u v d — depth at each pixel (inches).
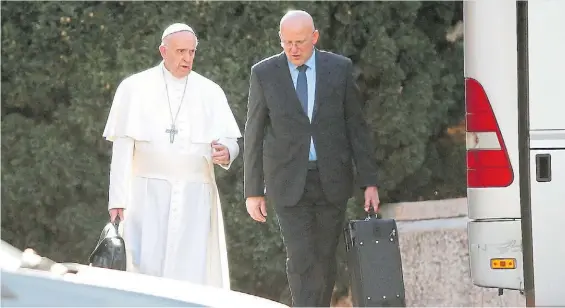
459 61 1817.2
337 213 1309.1
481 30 1295.5
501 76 1290.6
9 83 1672.0
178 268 1322.6
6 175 1662.2
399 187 1823.3
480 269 1299.2
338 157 1298.0
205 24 1662.2
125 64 1651.1
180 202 1325.0
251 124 1311.5
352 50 1748.3
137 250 1322.6
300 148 1290.6
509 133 1289.4
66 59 1662.2
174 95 1337.4
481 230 1298.0
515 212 1289.4
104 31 1659.7
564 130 1266.0
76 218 1664.6
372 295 1245.7
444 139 1838.1
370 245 1253.1
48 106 1676.9
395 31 1772.9
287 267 1317.7
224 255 1359.5
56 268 783.1
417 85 1777.8
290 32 1275.8
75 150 1674.5
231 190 1672.0
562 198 1270.9
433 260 1765.5
